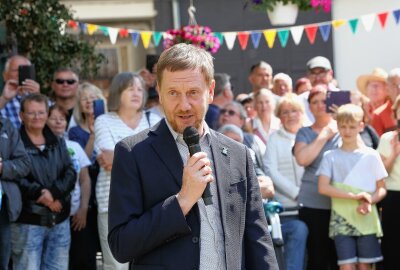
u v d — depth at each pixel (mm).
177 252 4191
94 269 8477
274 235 7195
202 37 10930
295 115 8625
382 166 8242
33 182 7566
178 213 4082
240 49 14984
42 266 7727
